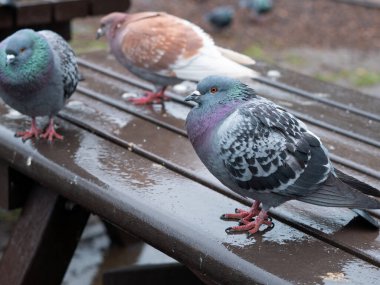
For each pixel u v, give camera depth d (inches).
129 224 60.3
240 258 54.6
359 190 58.2
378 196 57.8
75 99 76.9
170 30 76.7
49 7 97.6
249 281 53.8
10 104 68.9
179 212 59.0
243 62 76.7
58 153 66.9
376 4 225.0
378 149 69.4
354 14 219.3
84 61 88.1
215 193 61.7
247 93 59.1
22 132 69.7
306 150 56.9
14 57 65.7
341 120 74.6
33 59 66.2
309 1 230.7
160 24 77.3
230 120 57.4
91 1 101.3
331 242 56.4
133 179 63.1
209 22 199.3
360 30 206.2
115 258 92.3
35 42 66.5
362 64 178.4
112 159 66.1
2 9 94.6
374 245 56.0
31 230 71.1
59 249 71.7
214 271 55.6
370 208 56.3
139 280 78.1
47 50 66.9
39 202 71.1
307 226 57.9
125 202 60.6
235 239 56.4
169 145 68.3
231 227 57.4
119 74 84.4
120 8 104.3
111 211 61.3
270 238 56.7
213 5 221.5
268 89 81.5
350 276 53.2
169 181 63.0
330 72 170.7
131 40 77.3
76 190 63.6
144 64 76.7
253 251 55.3
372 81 163.9
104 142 69.0
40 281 71.5
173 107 76.3
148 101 76.7
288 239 56.7
